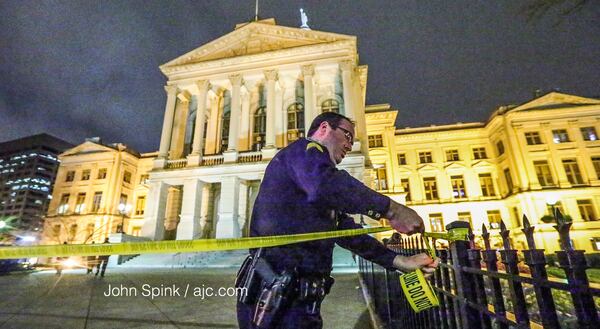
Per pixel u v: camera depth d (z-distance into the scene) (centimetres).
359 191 116
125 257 1862
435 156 3728
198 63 2738
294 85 2823
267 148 2345
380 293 462
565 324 301
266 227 133
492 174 3522
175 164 2497
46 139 9062
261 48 2778
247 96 2841
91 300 676
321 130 155
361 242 164
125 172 4112
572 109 3173
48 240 3725
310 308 123
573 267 97
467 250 169
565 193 2934
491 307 148
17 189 8381
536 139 3198
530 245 119
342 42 2559
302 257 129
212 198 2591
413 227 113
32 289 864
